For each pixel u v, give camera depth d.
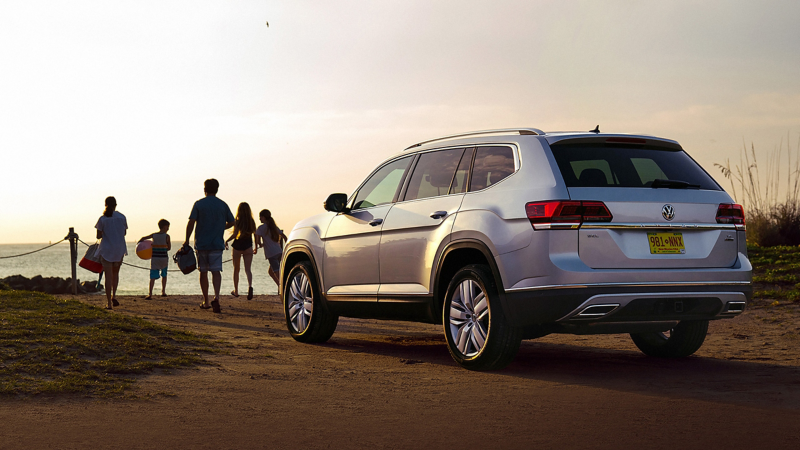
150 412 4.23
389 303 6.87
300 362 6.30
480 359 5.79
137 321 7.40
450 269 6.33
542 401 4.66
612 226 5.36
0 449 3.42
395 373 5.78
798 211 18.70
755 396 4.84
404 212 6.79
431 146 6.93
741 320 10.38
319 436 3.74
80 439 3.62
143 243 15.09
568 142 5.74
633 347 7.85
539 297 5.32
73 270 15.89
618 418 4.17
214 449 3.49
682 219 5.57
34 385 4.74
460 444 3.61
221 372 5.57
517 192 5.64
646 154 5.93
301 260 8.52
